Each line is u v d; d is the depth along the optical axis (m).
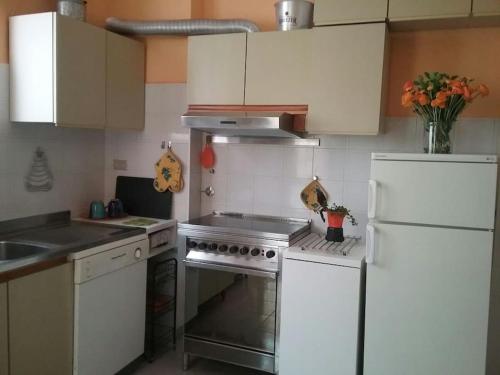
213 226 2.82
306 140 3.04
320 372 2.49
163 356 3.13
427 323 2.28
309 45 2.71
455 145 2.68
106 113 2.94
